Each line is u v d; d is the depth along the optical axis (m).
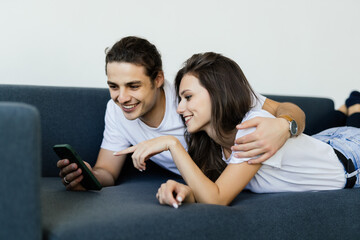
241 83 1.13
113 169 1.38
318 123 2.11
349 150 1.29
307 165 1.18
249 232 0.88
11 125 0.66
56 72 1.72
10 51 1.63
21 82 1.66
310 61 2.61
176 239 0.78
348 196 1.09
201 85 1.09
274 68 2.45
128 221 0.75
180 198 0.84
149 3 1.94
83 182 1.07
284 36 2.47
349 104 2.09
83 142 1.46
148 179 1.44
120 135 1.40
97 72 1.81
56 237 0.68
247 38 2.32
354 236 1.07
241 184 1.00
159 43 2.00
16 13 1.62
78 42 1.76
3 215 0.67
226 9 2.22
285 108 1.26
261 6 2.36
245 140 1.00
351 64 2.81
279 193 1.15
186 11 2.07
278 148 1.03
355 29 2.81
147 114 1.33
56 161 1.41
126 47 1.11
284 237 0.94
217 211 0.86
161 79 1.26
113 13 1.84
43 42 1.68
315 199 1.03
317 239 1.00
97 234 0.70
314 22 2.60
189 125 1.12
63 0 1.71
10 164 0.67
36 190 0.67
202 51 2.15
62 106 1.42
